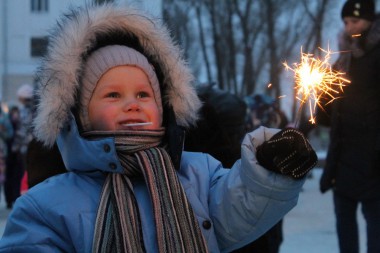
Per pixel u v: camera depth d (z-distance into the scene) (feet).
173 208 7.43
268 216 7.37
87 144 7.55
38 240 7.37
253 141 7.29
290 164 6.86
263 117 27.81
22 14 119.96
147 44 8.54
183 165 8.18
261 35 102.78
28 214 7.52
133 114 7.82
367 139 14.76
